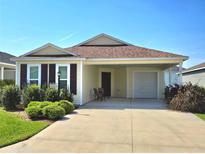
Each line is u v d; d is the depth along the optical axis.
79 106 13.14
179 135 6.79
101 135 6.72
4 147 5.60
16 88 12.57
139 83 19.58
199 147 5.69
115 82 20.14
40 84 14.17
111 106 13.32
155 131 7.24
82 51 16.44
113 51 16.20
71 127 7.71
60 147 5.65
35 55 14.80
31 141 6.11
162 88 19.16
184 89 12.51
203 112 11.21
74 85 13.89
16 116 9.38
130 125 8.08
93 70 17.59
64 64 14.05
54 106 9.20
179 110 11.63
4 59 22.33
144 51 15.81
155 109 12.15
